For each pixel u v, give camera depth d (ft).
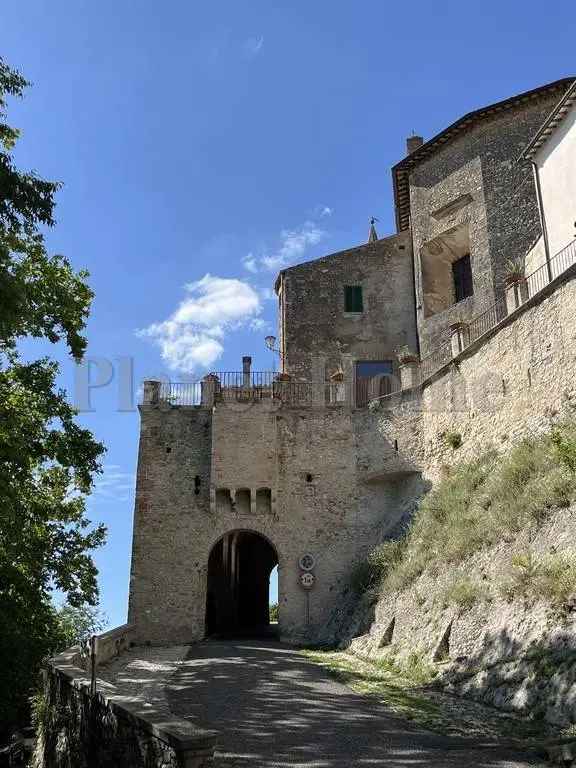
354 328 110.52
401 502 90.58
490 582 55.47
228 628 111.55
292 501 92.73
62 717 49.19
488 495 65.00
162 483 93.35
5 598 73.97
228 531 91.20
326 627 85.15
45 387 68.59
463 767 32.37
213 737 27.86
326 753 35.22
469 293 104.12
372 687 52.85
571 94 73.56
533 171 89.40
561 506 52.60
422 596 65.21
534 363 69.77
